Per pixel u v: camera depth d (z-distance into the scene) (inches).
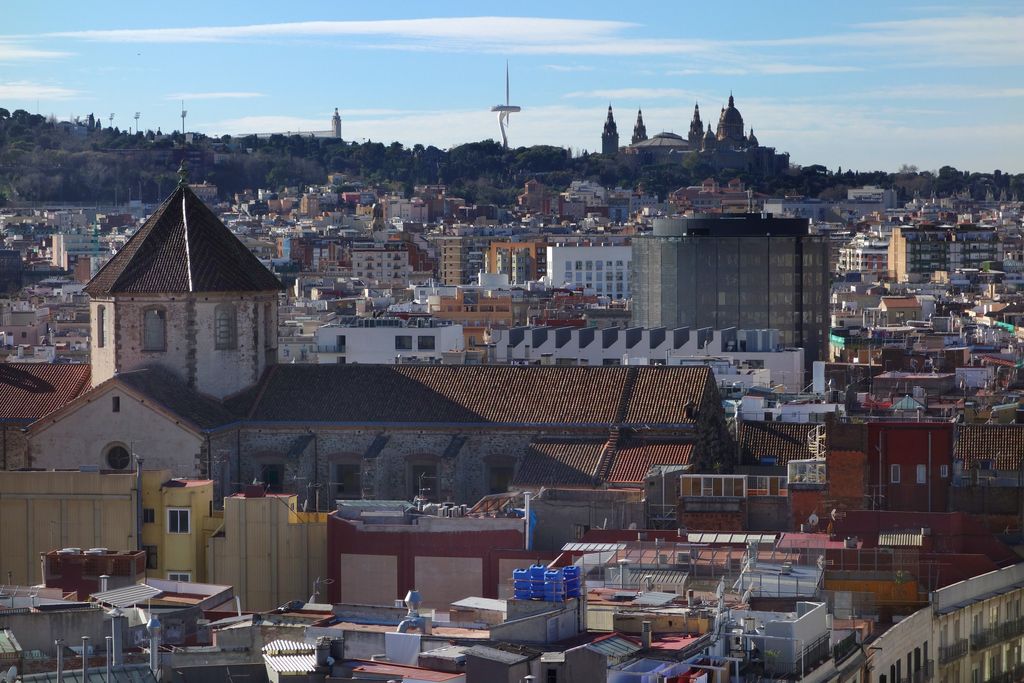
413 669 6924.2
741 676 7057.1
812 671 7283.5
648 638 7234.3
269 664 7012.8
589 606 7785.4
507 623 7313.0
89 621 7327.8
